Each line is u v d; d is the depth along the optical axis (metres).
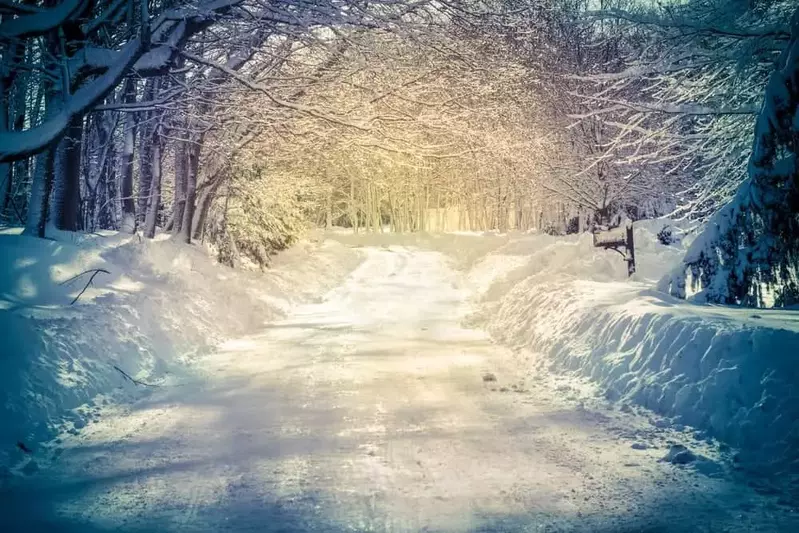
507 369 12.27
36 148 10.82
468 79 16.67
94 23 12.10
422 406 9.39
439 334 17.38
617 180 23.88
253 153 23.86
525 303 16.56
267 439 7.78
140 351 11.92
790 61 11.66
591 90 22.89
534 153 23.33
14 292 11.63
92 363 10.13
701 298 12.37
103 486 6.23
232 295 20.00
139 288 14.98
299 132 17.58
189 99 14.49
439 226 98.31
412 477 6.39
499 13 15.26
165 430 8.22
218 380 11.44
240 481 6.34
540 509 5.54
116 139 28.02
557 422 8.38
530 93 22.45
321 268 36.91
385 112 17.02
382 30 14.59
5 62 12.32
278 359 13.61
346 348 15.03
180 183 24.42
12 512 5.59
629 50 21.50
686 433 7.54
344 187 86.69
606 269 19.41
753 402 7.14
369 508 5.61
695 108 14.12
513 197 56.78
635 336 10.06
